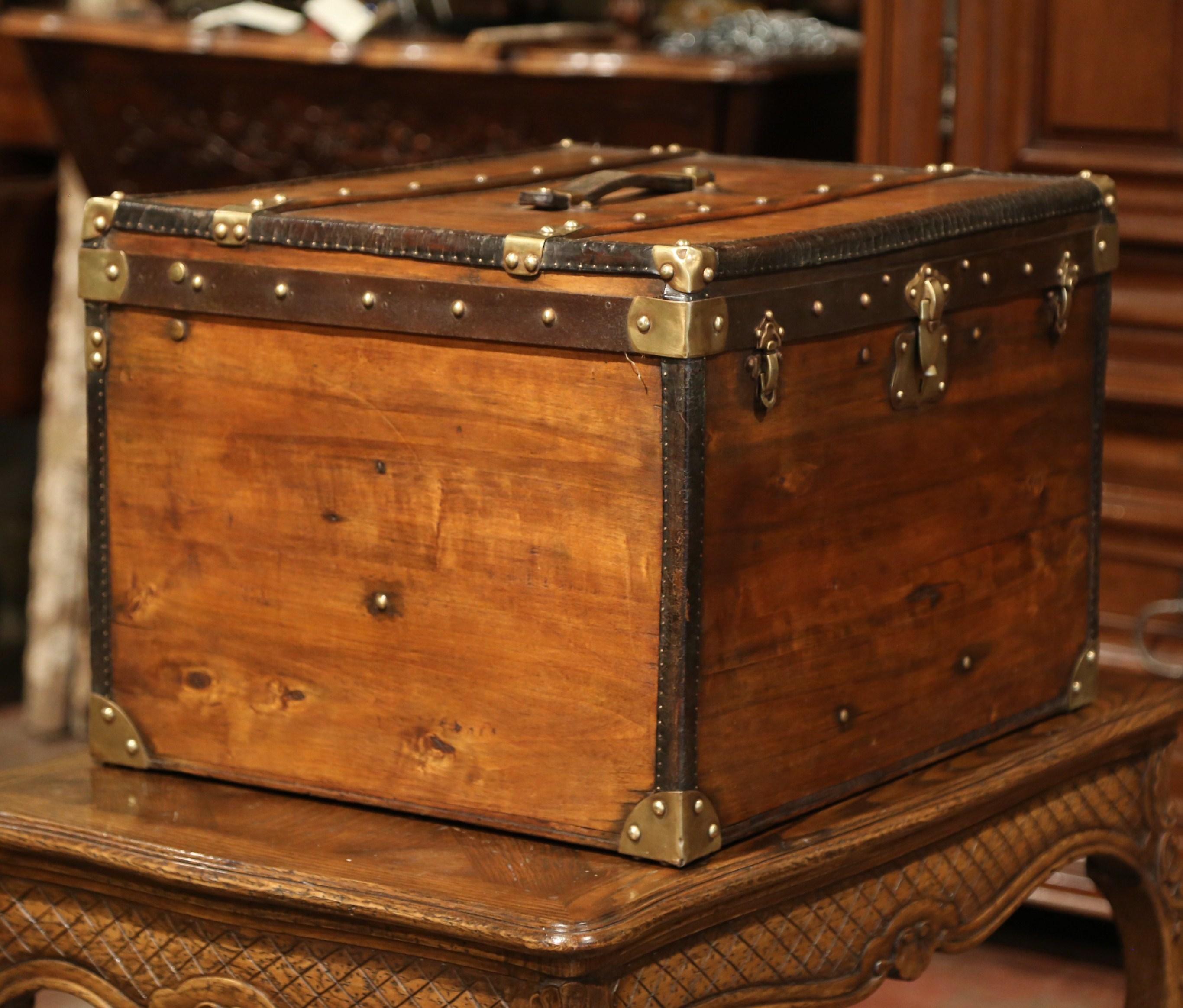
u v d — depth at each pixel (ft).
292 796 5.53
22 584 13.94
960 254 5.59
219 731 5.61
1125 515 8.79
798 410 5.08
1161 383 8.63
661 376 4.74
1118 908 6.86
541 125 9.46
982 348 5.76
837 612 5.34
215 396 5.43
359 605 5.31
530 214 5.41
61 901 5.39
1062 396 6.16
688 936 4.92
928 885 5.71
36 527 12.33
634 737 4.93
